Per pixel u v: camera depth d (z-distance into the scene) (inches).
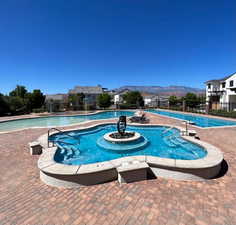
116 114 1096.8
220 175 170.7
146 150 300.4
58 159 255.1
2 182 165.8
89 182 153.2
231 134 370.3
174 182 155.6
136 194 135.8
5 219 110.1
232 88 988.6
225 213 111.6
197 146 263.3
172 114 943.7
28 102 1227.2
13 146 298.0
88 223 104.0
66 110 1272.1
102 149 302.8
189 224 101.7
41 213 115.4
